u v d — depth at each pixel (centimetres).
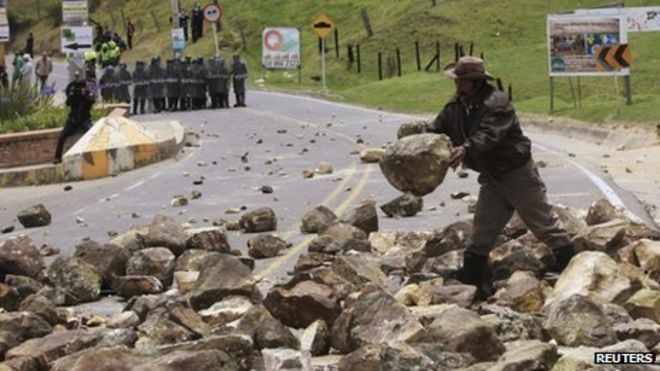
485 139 1155
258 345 970
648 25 4038
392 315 966
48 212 2161
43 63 6500
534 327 988
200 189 2539
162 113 5459
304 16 10206
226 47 10000
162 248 1418
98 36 9444
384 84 6406
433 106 5109
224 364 872
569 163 2670
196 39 10506
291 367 880
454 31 7925
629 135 3281
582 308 970
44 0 14262
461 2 8362
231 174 2817
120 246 1395
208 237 1502
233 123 4600
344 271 1199
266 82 7925
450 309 965
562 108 4256
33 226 2117
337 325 991
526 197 1215
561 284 1114
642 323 984
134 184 2742
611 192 2097
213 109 5603
